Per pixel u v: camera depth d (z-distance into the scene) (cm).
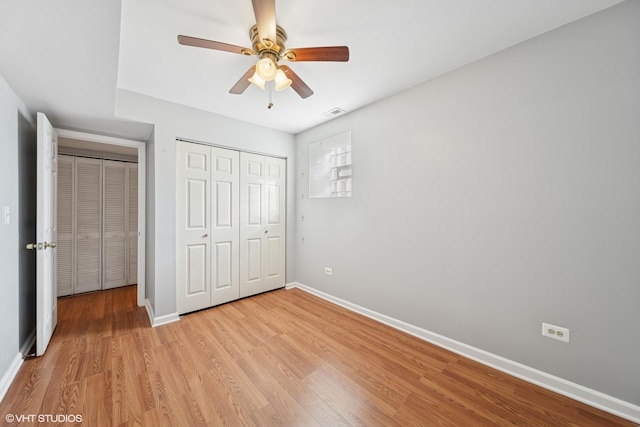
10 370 160
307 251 345
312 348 203
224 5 133
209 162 281
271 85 222
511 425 131
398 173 236
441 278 207
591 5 137
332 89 228
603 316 140
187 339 215
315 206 330
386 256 247
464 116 193
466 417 136
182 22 145
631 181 133
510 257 172
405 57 183
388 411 140
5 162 160
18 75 155
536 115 161
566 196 151
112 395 148
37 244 186
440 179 207
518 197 169
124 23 145
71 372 169
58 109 206
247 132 309
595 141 142
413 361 186
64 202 326
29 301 208
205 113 273
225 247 296
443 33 158
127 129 253
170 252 250
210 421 132
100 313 270
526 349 166
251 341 213
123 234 369
